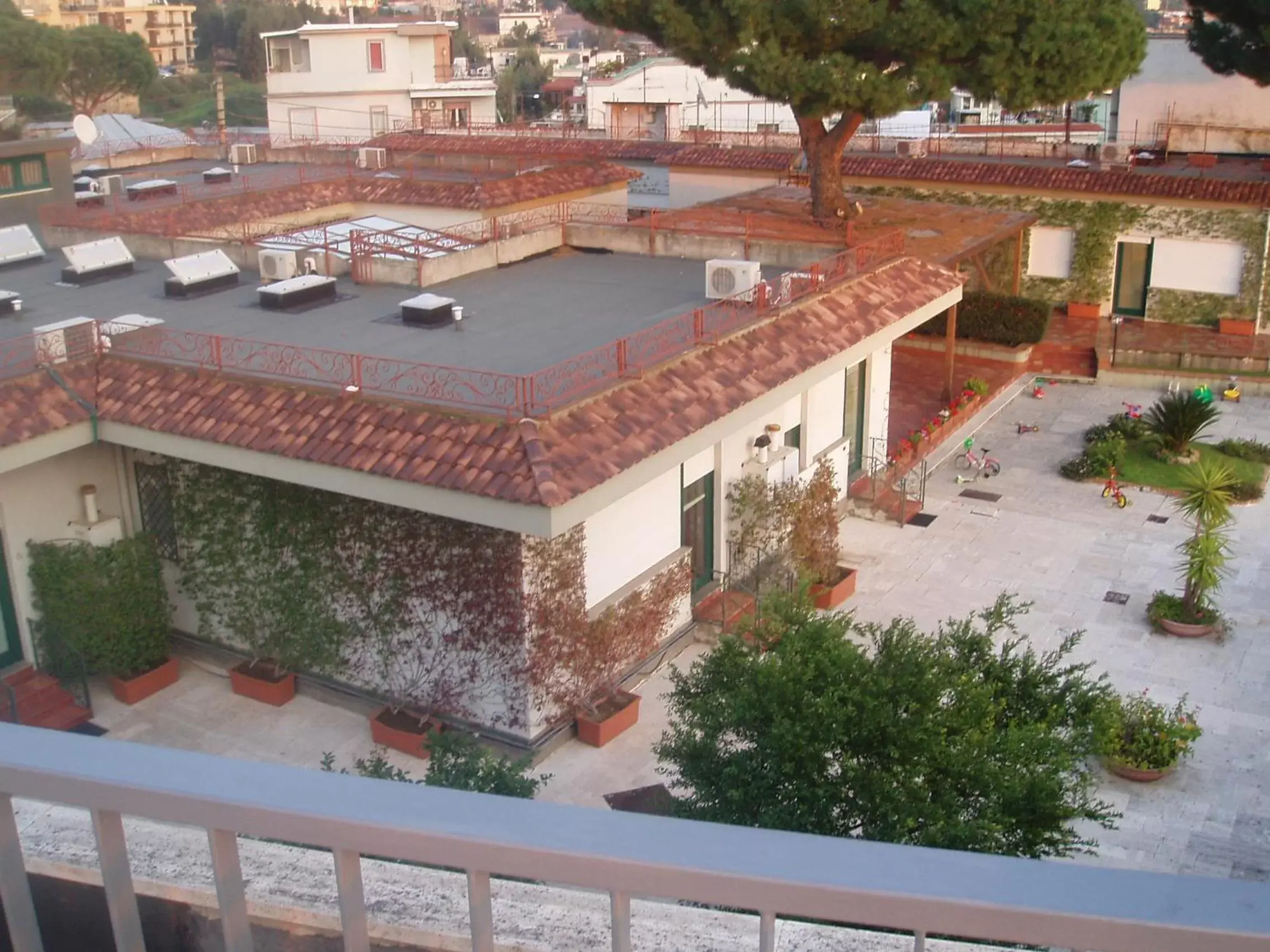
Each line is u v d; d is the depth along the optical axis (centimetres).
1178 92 4178
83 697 1647
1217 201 3197
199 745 1550
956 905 203
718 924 348
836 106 2428
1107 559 2039
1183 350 3056
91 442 1562
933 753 945
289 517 1562
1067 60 2238
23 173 2486
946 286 2122
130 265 2205
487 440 1328
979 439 2627
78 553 1603
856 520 2195
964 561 2038
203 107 8506
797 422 1962
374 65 6250
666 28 2453
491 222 2427
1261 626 1814
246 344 1691
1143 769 1425
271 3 11431
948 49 2372
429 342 1684
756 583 1788
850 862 212
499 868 224
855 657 1026
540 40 16538
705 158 3806
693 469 1733
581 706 1541
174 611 1745
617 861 216
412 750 1514
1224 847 1323
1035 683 1094
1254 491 2286
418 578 1491
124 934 261
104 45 6388
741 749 1059
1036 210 3438
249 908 344
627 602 1600
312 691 1645
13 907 271
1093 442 2558
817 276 1888
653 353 1574
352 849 232
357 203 2853
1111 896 201
